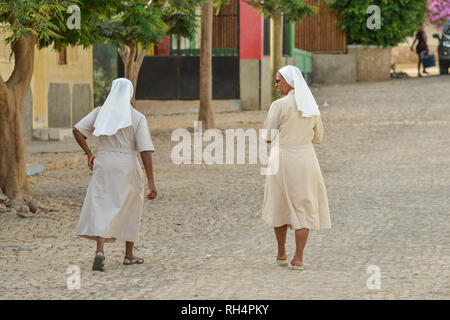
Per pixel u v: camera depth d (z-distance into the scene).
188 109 54.19
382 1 75.81
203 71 41.66
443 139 36.34
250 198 22.94
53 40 22.45
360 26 77.69
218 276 13.93
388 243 16.72
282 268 14.59
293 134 14.62
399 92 60.69
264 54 56.41
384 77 78.94
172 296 12.50
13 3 17.75
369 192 23.59
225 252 16.11
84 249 16.41
